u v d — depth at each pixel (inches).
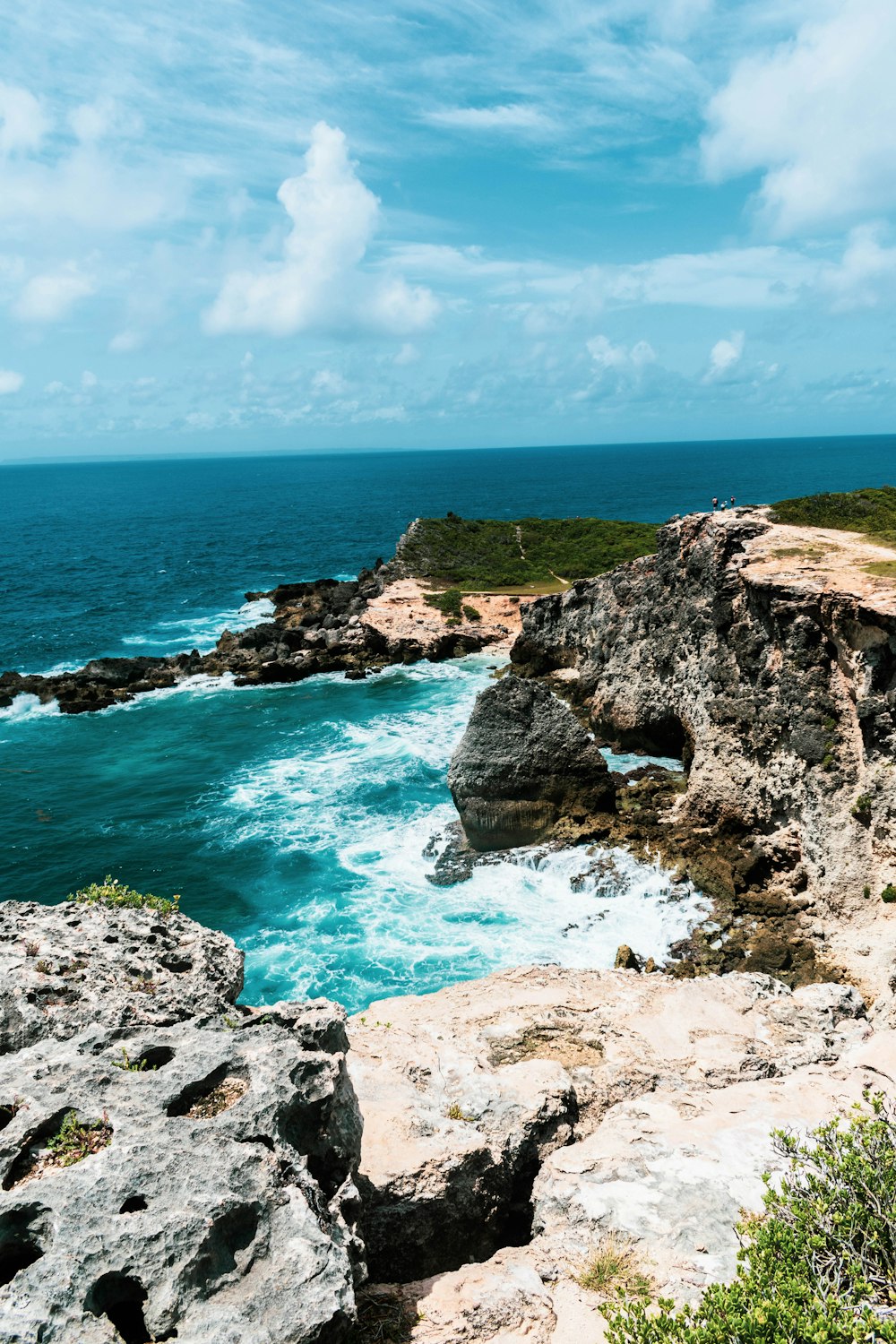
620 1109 602.9
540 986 831.7
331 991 1068.5
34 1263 302.2
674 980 871.1
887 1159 418.6
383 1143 493.4
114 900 611.5
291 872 1384.1
